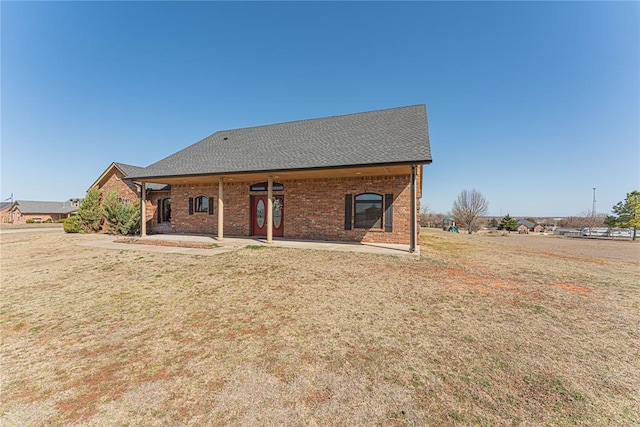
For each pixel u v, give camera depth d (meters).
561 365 3.08
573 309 4.80
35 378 2.86
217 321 4.25
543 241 22.47
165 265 7.88
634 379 2.84
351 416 2.28
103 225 18.34
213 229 15.47
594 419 2.27
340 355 3.26
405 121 12.59
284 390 2.62
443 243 15.11
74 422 2.25
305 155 11.54
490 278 6.82
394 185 11.73
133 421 2.25
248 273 7.01
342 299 5.19
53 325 4.14
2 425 2.21
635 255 13.06
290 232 13.38
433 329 3.96
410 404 2.43
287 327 4.03
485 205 45.75
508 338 3.71
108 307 4.84
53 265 7.98
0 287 5.99
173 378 2.83
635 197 27.95
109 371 2.97
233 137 16.69
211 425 2.19
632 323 4.24
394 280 6.47
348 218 12.36
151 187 17.80
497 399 2.50
